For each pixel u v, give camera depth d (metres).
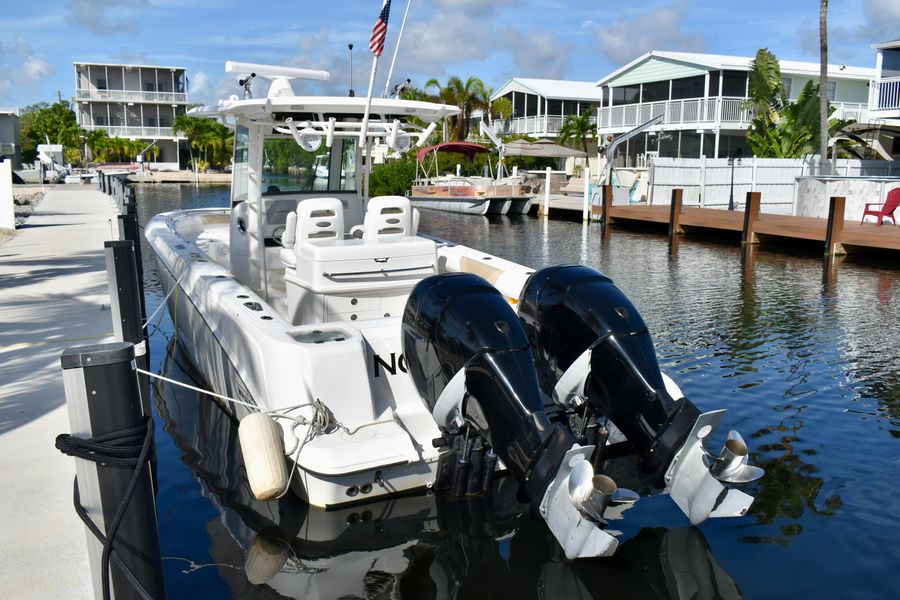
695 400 6.10
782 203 25.86
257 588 3.40
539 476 3.27
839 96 32.84
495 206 26.94
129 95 58.28
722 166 24.78
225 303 5.00
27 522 3.74
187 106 59.97
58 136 59.19
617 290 4.00
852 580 3.49
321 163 6.20
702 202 24.38
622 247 17.34
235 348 4.70
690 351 7.63
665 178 24.66
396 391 4.45
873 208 18.53
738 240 18.52
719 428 5.47
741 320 9.16
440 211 28.70
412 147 5.93
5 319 7.83
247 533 3.88
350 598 3.32
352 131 5.84
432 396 3.88
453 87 45.34
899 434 5.36
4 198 16.05
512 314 3.71
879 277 12.63
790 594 3.38
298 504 4.01
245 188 6.23
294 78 6.23
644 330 3.85
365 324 4.55
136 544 2.35
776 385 6.49
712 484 3.51
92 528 2.27
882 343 7.97
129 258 4.89
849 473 4.69
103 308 8.34
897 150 29.88
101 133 57.22
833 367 7.05
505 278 5.55
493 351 3.54
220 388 5.46
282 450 3.90
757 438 5.28
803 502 4.29
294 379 4.02
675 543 3.80
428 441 4.25
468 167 36.56
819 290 11.36
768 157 27.03
